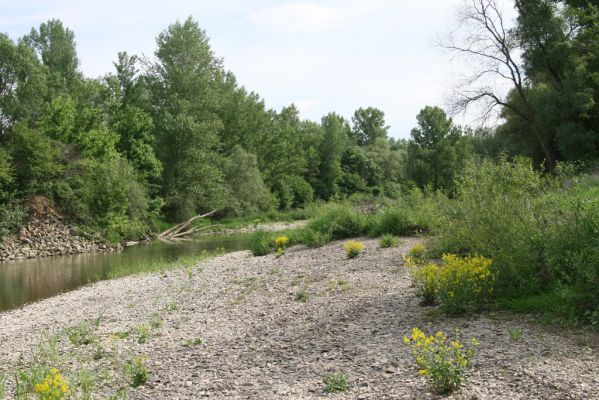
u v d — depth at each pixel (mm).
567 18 30078
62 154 36844
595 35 10539
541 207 9117
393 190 81875
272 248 20672
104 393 6320
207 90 53125
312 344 7453
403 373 5727
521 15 32625
